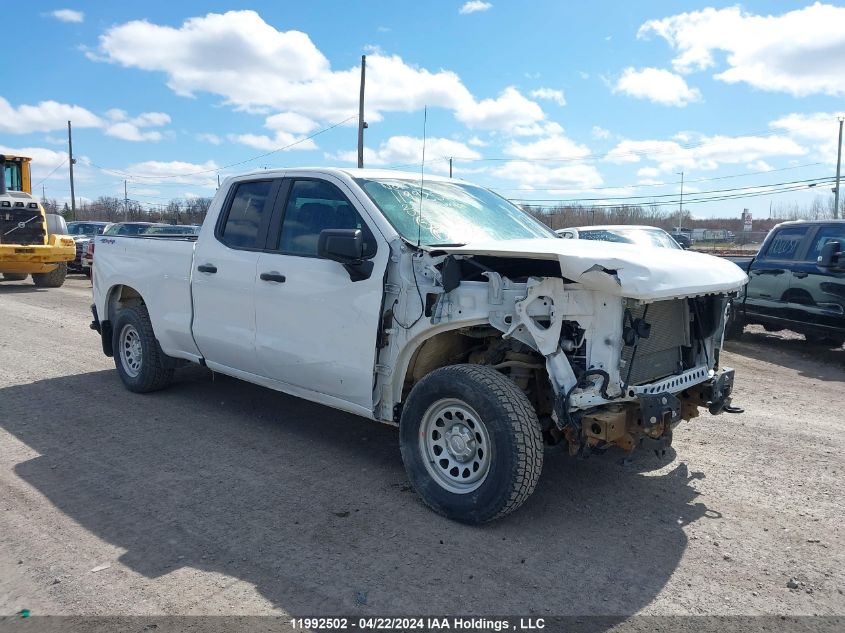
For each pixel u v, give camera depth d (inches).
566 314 151.0
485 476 155.7
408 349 172.9
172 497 172.7
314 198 197.6
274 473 190.2
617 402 153.1
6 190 706.8
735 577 139.6
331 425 234.7
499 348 169.0
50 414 241.8
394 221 178.9
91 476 185.8
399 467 196.4
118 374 297.7
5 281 776.9
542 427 169.2
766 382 326.3
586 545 151.6
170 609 123.8
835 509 173.9
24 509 164.2
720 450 218.2
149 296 253.8
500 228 201.5
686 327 176.9
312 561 141.8
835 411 271.0
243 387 283.1
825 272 379.9
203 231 230.8
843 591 135.0
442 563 141.9
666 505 174.4
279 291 197.6
